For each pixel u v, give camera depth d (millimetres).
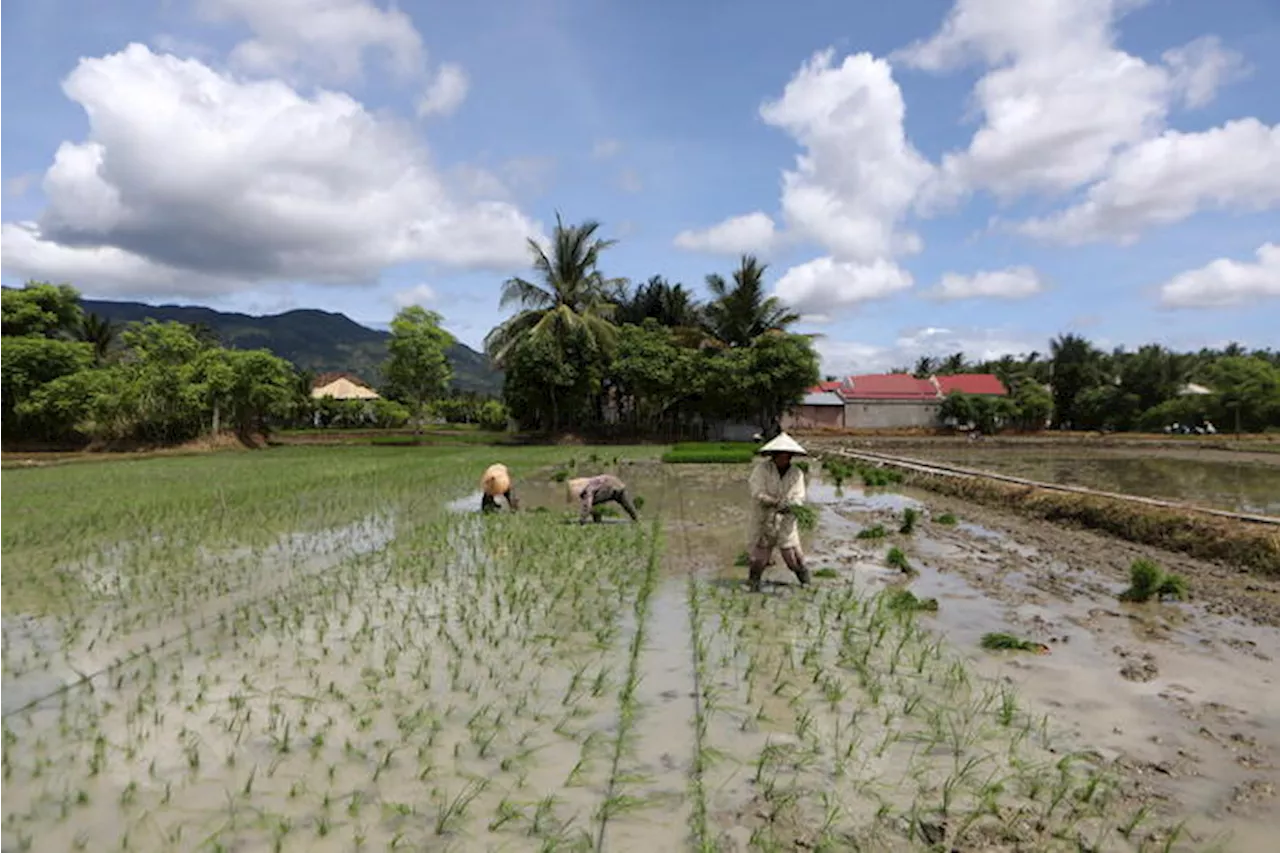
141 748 4098
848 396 56875
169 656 5594
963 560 9391
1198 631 6340
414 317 42031
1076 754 4051
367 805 3502
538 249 39906
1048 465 26484
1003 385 60188
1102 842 3252
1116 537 11086
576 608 6844
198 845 3201
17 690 4961
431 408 52781
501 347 41000
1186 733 4336
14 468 24922
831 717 4520
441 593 7367
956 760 3986
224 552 9445
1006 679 5172
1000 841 3270
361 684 5012
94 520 11953
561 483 18609
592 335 39094
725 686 4996
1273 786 3719
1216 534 9531
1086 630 6359
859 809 3502
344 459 27297
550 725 4379
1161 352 55094
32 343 36094
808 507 13703
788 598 7316
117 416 35500
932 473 19453
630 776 3771
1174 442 39219
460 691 4887
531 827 3320
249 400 38688
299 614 6594
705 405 41844
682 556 9414
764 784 3705
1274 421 46344
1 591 7539
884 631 6160
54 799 3582
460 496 15406
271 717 4477
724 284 44844
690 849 3164
